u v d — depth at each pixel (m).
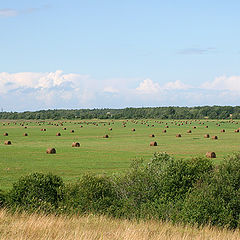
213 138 95.06
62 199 24.39
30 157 59.97
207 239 16.02
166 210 22.03
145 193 24.73
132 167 28.16
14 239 13.54
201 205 21.19
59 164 51.91
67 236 14.23
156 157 28.94
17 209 21.16
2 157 59.94
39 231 14.71
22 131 137.75
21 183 24.56
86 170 46.38
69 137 106.06
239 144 81.38
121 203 23.94
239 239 17.02
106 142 88.62
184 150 69.81
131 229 15.83
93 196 24.17
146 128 152.12
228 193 21.88
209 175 23.84
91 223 17.86
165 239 15.03
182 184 24.70
